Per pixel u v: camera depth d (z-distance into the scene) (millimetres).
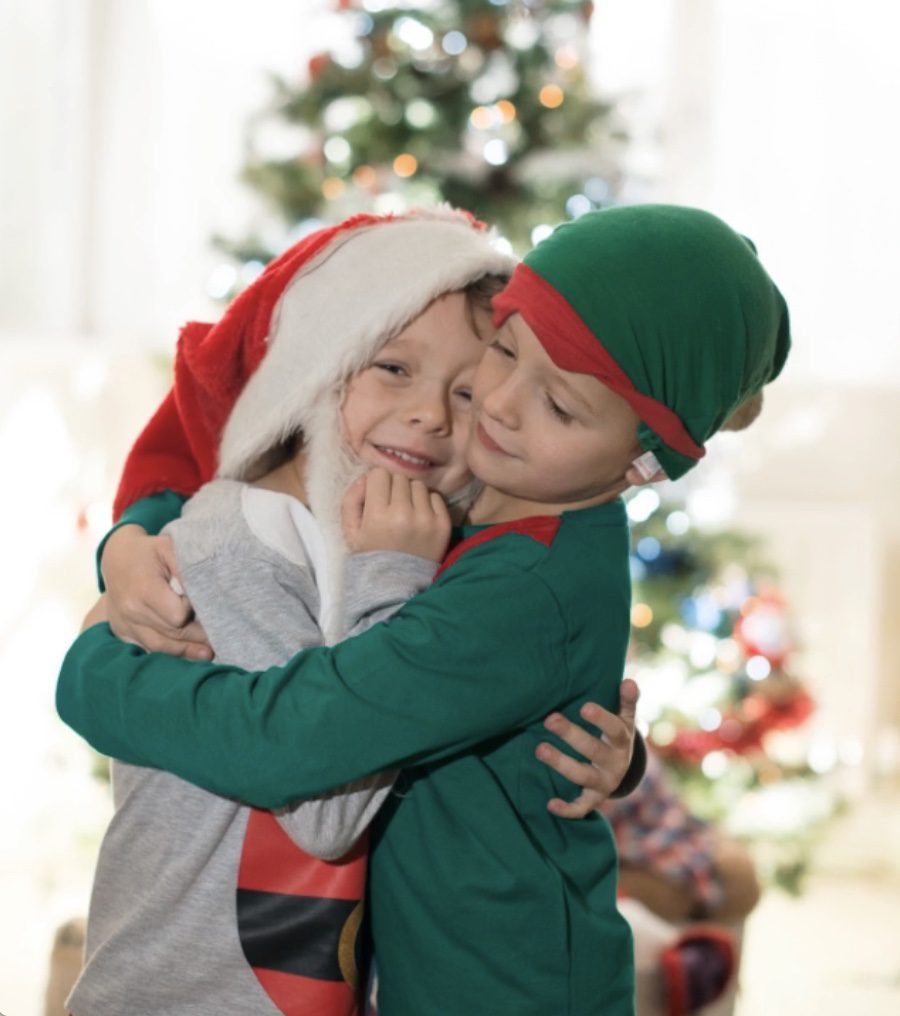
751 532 4246
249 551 1231
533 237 3373
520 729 1266
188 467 1485
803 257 4453
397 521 1232
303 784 1130
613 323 1164
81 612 4312
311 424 1298
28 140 4398
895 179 4414
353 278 1297
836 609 4457
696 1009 2104
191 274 4473
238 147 4430
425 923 1218
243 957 1210
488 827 1218
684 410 1203
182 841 1227
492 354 1249
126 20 4406
